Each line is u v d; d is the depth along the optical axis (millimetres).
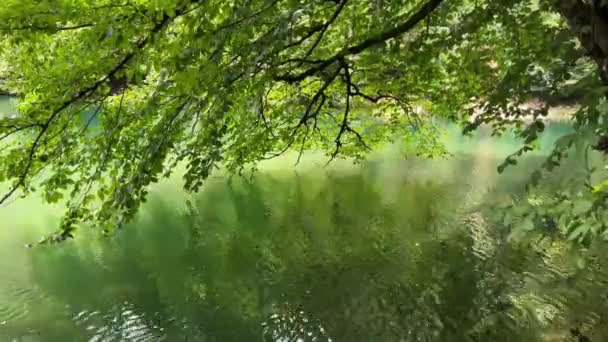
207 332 11016
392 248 15188
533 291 11797
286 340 10625
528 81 4980
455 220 17312
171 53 4695
